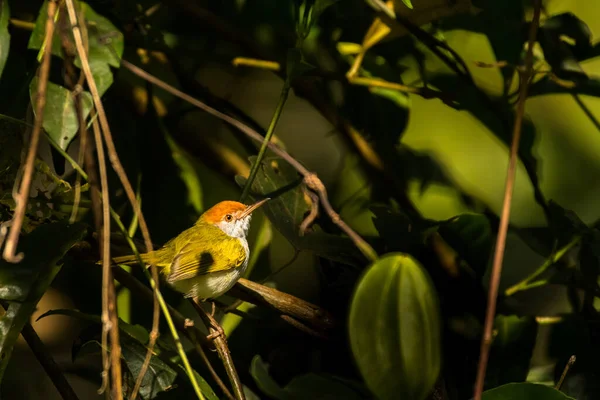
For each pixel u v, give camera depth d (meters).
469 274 7.03
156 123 8.01
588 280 6.90
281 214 7.03
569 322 6.90
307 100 8.29
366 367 4.88
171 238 7.95
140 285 6.48
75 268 8.04
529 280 7.04
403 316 4.86
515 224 9.02
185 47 8.43
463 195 8.68
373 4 7.08
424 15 7.18
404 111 8.30
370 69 8.28
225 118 6.50
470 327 6.84
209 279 7.26
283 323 7.36
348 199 8.41
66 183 6.11
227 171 8.34
